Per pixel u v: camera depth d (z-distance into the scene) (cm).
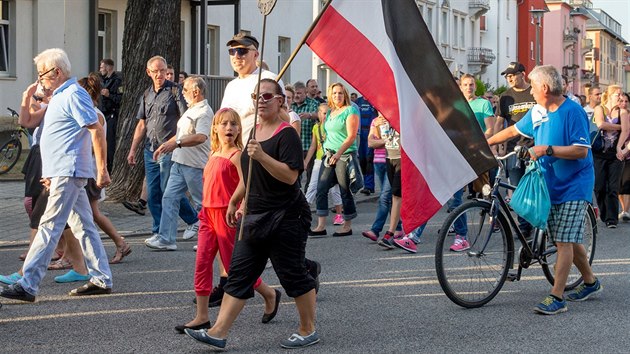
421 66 789
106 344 722
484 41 7588
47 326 779
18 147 2170
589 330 773
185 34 3209
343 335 754
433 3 5938
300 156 691
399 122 782
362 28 784
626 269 1071
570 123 834
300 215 702
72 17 2741
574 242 836
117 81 1855
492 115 1309
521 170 1341
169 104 1227
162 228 1187
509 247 880
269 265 1068
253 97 703
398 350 707
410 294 921
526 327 783
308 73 3859
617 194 1502
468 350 707
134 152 1261
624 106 1488
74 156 857
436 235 1379
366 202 1917
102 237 1304
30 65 2653
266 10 707
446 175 797
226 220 736
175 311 838
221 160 756
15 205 1627
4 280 903
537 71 845
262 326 784
